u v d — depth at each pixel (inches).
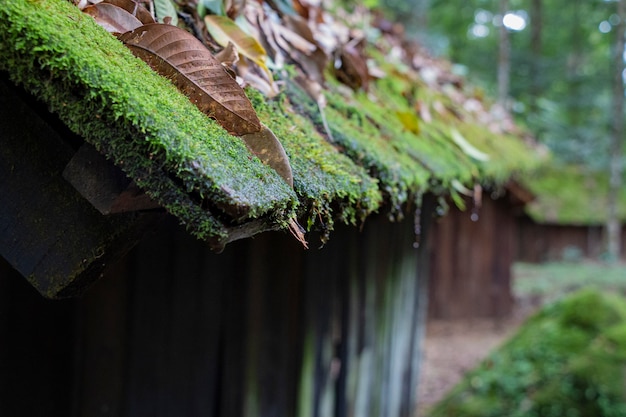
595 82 514.3
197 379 70.7
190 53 31.8
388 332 131.0
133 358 66.6
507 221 335.9
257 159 28.5
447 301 332.5
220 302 72.0
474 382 170.4
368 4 172.4
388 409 137.3
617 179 443.8
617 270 424.8
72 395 63.1
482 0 571.8
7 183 30.6
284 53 60.8
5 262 57.2
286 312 82.0
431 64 195.2
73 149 29.6
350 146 45.4
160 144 23.5
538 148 262.2
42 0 28.6
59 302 61.6
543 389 154.7
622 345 159.6
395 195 45.9
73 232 29.4
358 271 106.2
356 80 75.8
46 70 24.9
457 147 92.7
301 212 30.3
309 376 89.1
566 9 588.7
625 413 142.7
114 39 31.4
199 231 23.4
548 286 395.9
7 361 57.5
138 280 65.6
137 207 27.8
